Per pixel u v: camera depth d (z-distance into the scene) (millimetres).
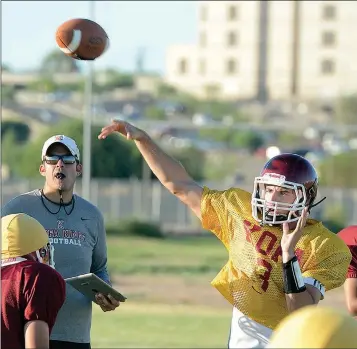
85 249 15938
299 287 12078
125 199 96625
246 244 12836
